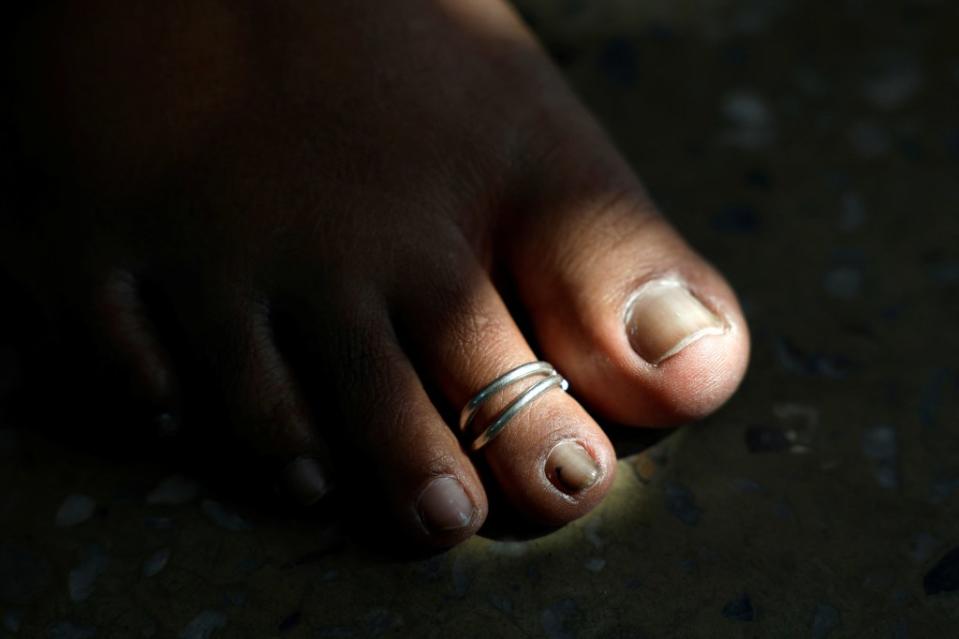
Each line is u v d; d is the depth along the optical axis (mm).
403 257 283
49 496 289
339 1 302
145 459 293
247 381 281
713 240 331
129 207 290
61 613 274
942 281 320
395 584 274
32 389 305
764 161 348
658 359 277
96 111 296
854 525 280
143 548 281
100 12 304
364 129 292
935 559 276
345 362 279
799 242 330
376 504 282
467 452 278
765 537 279
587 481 269
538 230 290
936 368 304
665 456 290
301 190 287
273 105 293
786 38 379
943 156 348
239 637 269
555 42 379
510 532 279
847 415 296
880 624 268
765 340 310
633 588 272
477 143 293
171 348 291
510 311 295
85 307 289
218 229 286
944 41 377
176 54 299
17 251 300
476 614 270
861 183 343
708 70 371
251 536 281
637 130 357
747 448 291
